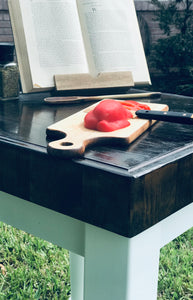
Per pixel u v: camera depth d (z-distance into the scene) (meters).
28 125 1.12
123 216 0.79
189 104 1.42
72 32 1.50
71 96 1.49
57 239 0.99
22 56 1.42
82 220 0.86
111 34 1.55
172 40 4.88
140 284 0.90
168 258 2.26
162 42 4.94
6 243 2.33
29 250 2.27
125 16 1.59
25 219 1.04
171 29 5.92
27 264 2.21
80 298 1.69
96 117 1.00
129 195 0.77
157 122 1.17
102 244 0.88
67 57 1.48
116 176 0.78
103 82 1.51
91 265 0.92
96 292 0.93
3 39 5.45
